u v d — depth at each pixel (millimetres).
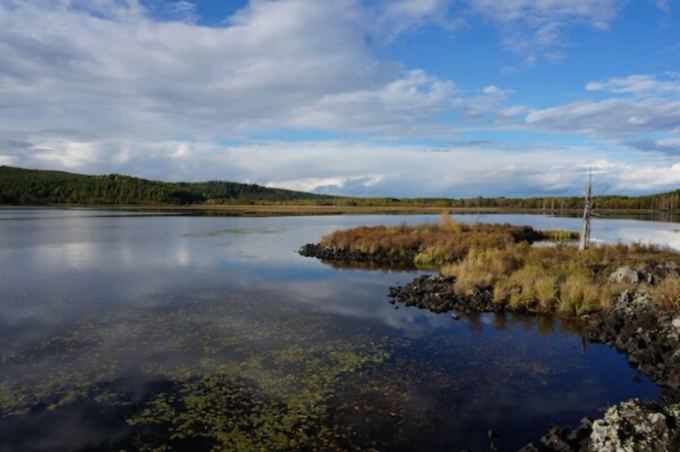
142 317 15977
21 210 109875
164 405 9414
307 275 24828
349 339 13742
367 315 16531
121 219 75812
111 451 7797
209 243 40156
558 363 12023
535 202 155000
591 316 15930
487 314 16625
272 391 10109
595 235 47156
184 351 12586
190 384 10438
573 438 7789
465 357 12375
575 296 16953
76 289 20641
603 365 11914
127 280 22875
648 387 10586
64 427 8562
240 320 15672
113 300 18531
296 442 8086
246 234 49562
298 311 16969
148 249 35406
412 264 29312
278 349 12789
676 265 21047
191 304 17922
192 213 103250
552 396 10078
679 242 39406
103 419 8852
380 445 8031
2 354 12305
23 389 10172
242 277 24016
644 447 6918
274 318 15992
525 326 15266
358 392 10109
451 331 14656
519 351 12891
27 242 40031
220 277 23906
